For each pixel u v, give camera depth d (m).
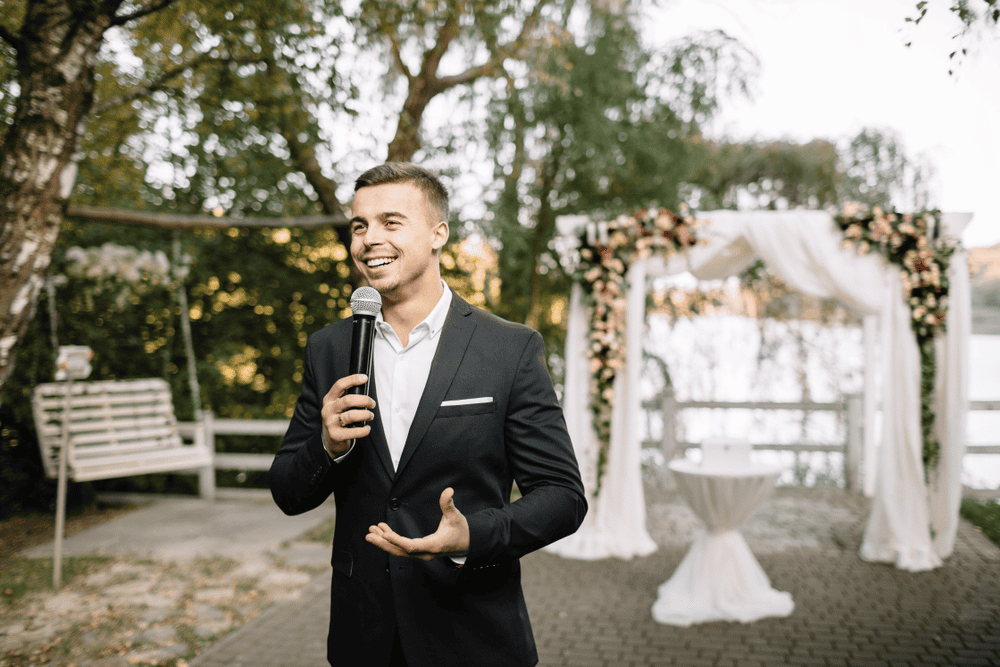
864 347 8.15
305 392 1.74
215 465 7.68
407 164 1.64
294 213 8.22
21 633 4.04
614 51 8.67
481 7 6.18
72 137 3.66
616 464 5.95
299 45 5.09
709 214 5.90
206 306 8.89
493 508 1.49
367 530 1.55
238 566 5.35
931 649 3.96
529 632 1.62
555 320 9.75
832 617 4.46
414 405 1.61
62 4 3.50
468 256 9.06
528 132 8.99
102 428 6.72
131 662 3.67
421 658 1.48
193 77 5.40
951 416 5.56
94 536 6.21
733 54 8.38
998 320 8.21
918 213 5.59
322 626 4.17
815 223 5.72
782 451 8.62
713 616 4.40
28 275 3.55
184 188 7.93
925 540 5.53
